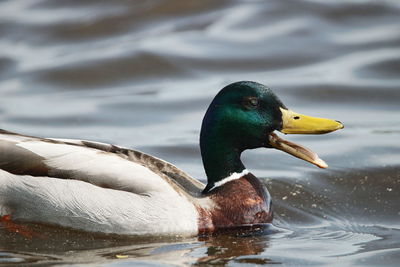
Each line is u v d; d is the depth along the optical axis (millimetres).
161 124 17156
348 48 21062
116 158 11273
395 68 19719
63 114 17734
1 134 11586
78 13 23094
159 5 23156
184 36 21688
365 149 15250
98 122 17297
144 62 20188
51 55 20969
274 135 11664
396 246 10891
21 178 11117
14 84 19469
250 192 11633
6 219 11242
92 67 20016
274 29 22016
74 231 11102
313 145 15711
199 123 17141
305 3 23188
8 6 23891
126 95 18906
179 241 10945
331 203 12930
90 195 10930
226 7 23297
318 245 10961
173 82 19625
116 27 22281
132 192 10953
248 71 20125
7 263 9961
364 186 13562
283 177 13898
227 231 11344
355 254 10531
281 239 11234
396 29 21906
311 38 21562
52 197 11008
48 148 11266
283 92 18750
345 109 18000
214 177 11719
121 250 10523
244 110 11523
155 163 11688
